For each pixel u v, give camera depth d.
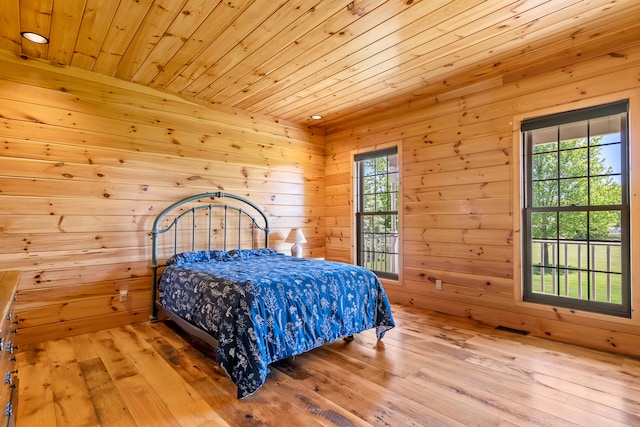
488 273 3.52
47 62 3.07
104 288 3.38
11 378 1.55
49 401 2.07
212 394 2.17
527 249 3.32
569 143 3.11
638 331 2.68
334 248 5.20
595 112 2.90
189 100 3.96
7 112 2.91
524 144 3.34
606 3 2.26
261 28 2.52
